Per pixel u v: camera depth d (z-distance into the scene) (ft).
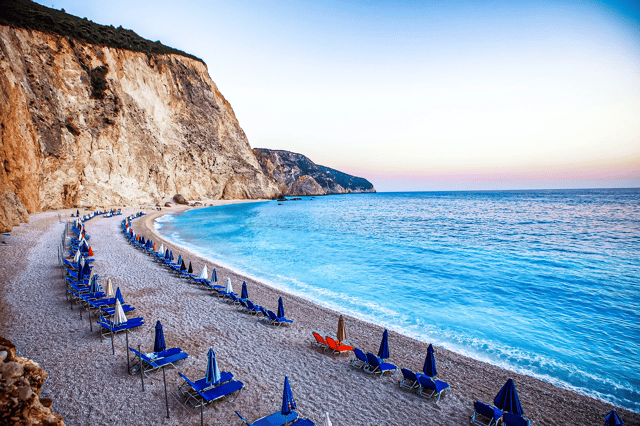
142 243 79.10
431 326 43.57
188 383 24.90
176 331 37.37
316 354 34.14
